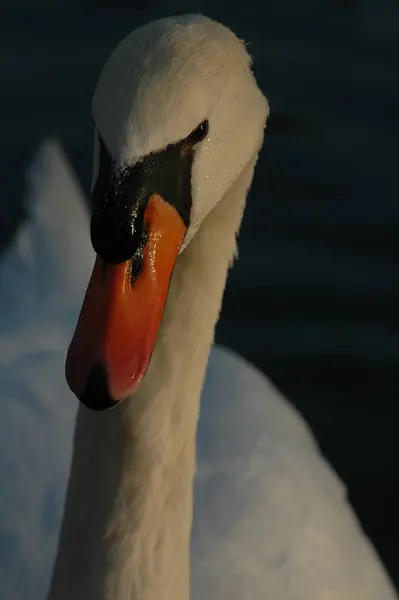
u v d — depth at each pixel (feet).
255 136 13.44
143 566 14.37
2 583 19.67
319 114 45.88
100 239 11.55
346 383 33.63
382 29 52.44
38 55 48.29
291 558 21.03
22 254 26.55
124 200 11.60
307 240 39.14
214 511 21.22
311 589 20.88
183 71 12.06
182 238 12.31
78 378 11.55
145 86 11.83
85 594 14.33
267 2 54.13
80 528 14.38
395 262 38.22
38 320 25.26
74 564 14.40
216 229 13.97
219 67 12.57
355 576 22.11
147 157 11.75
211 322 14.44
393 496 30.45
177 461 14.51
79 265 26.23
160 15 51.98
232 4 53.62
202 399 23.73
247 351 34.37
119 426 14.17
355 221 40.11
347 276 37.50
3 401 22.81
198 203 12.47
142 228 11.71
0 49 48.70
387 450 31.89
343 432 32.27
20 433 22.22
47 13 51.80
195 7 52.95
